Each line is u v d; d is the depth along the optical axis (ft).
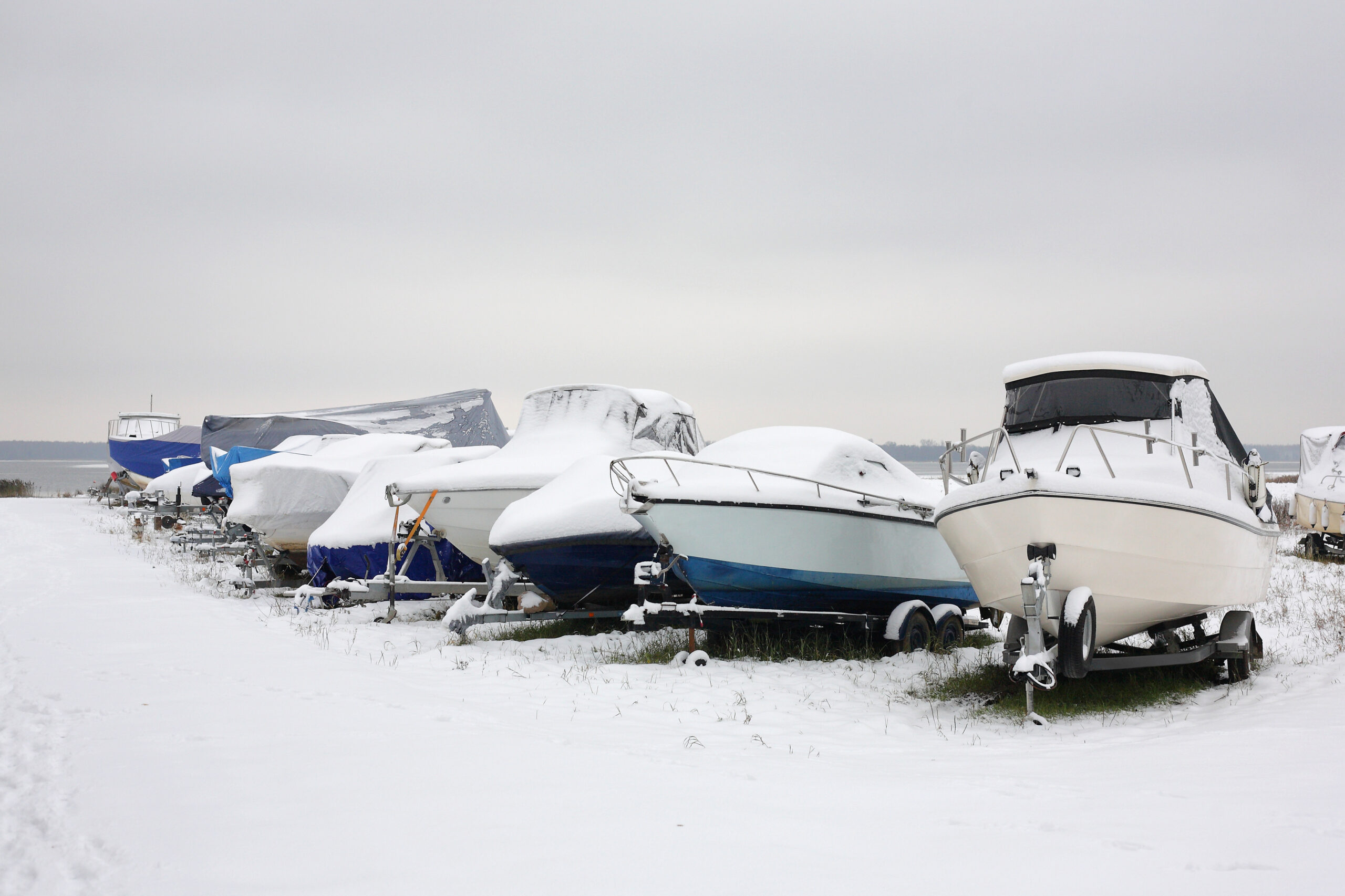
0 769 18.43
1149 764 19.83
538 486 42.65
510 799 16.58
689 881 12.76
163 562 67.72
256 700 25.31
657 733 23.93
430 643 39.55
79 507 130.52
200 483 82.58
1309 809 15.37
